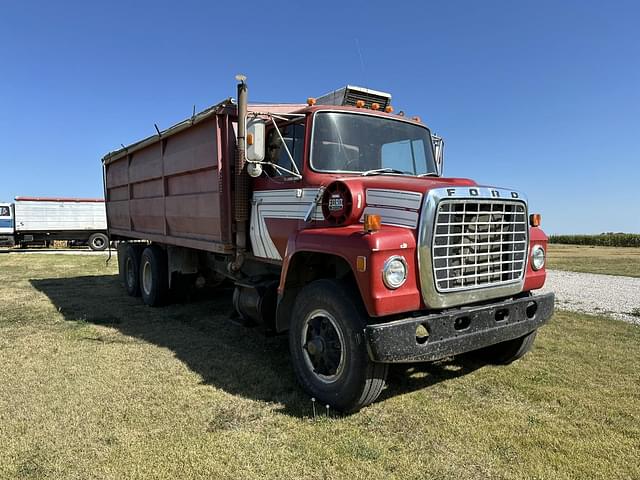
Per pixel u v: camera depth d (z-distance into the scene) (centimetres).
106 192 1059
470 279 366
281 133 491
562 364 487
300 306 402
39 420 350
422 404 386
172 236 717
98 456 300
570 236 4650
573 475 282
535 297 419
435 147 573
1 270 1403
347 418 358
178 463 292
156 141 720
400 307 334
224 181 545
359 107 502
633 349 542
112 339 578
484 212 367
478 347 367
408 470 287
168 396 397
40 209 2580
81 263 1656
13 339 574
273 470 286
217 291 919
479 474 283
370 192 386
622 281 1220
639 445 318
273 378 443
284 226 475
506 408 379
